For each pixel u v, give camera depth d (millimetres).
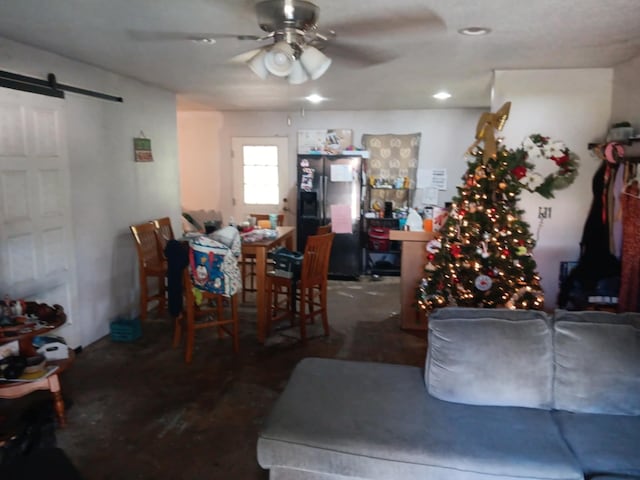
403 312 4328
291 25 2252
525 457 1749
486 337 2160
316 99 5598
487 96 5285
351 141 6758
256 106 6320
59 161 3463
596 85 3797
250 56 3357
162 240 4691
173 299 3695
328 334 4211
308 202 6324
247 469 2332
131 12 2432
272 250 4344
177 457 2422
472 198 3594
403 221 6148
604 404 2064
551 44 3031
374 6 2312
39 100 3254
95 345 3895
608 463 1759
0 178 2984
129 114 4363
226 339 4055
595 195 3697
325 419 1988
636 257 3266
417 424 1967
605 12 2395
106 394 3082
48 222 3383
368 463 1800
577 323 2156
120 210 4285
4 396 2551
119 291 4309
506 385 2109
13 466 1375
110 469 2322
